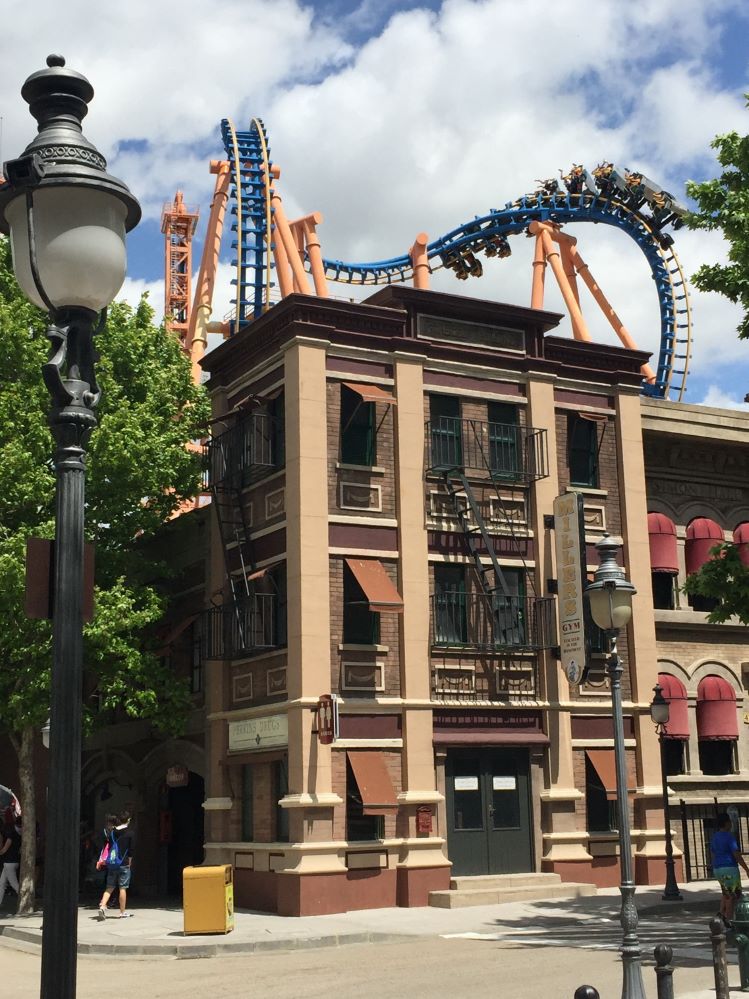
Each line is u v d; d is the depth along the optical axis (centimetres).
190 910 2291
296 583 2834
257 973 1847
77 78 793
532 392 3244
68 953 660
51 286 751
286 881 2703
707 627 3525
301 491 2858
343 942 2236
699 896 2772
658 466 3591
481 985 1606
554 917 2477
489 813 2955
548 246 4841
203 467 3259
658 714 2766
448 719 2944
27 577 741
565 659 3038
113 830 2688
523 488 3189
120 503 3005
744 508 3728
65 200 750
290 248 4616
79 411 746
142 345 3158
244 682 3059
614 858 3081
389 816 2814
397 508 2989
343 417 2991
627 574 3294
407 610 2933
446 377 3144
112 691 3030
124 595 2930
